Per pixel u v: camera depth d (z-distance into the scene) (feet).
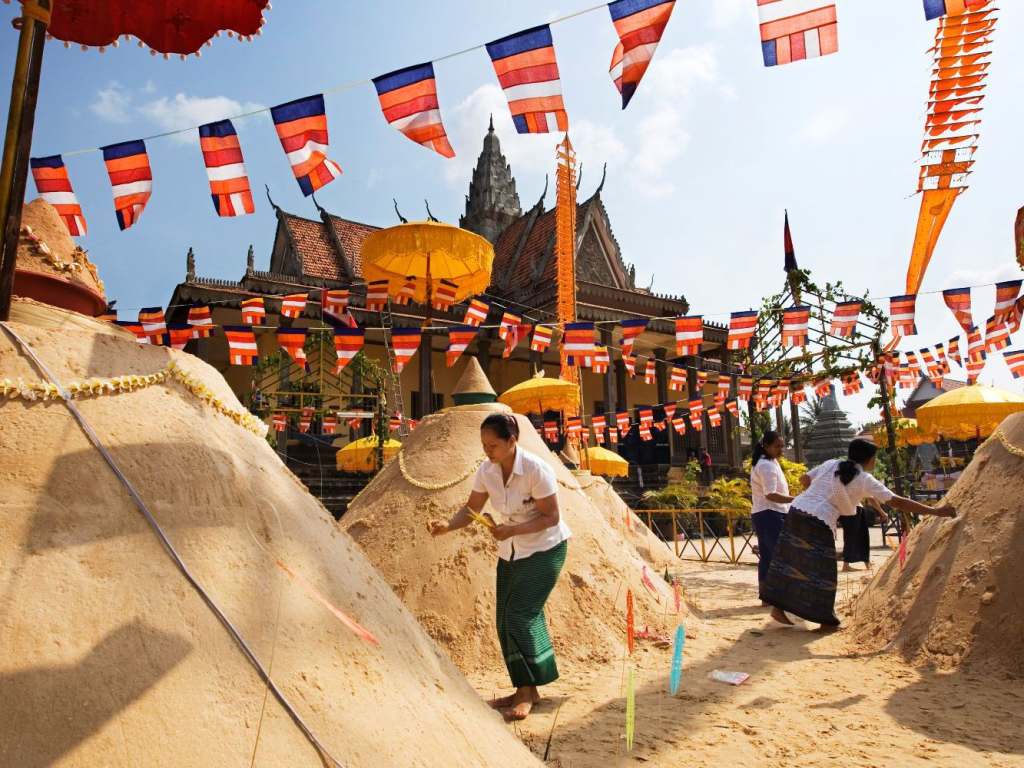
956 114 19.06
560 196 45.52
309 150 13.80
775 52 11.16
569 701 11.70
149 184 15.39
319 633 6.13
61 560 5.17
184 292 63.21
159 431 6.51
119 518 5.64
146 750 4.52
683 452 93.81
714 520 63.77
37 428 5.91
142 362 7.16
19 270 7.81
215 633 5.39
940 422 38.83
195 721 4.81
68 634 4.83
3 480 5.46
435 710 6.61
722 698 11.78
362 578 7.70
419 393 86.02
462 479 16.71
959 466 66.69
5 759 4.19
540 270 89.97
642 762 8.90
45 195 15.97
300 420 50.60
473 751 6.50
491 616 14.40
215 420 7.52
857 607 18.11
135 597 5.23
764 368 38.17
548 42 12.53
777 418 85.05
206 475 6.47
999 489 14.62
